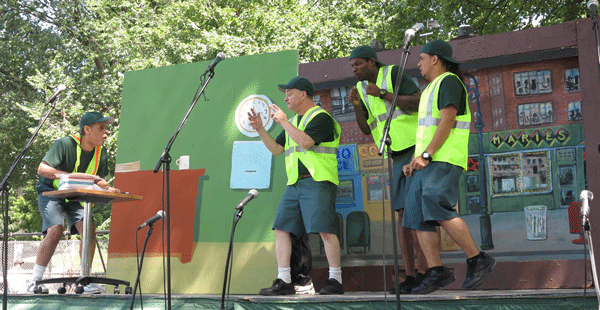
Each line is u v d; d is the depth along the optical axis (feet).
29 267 25.14
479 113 15.19
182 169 16.87
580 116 14.28
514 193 14.71
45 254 15.69
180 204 16.65
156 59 46.32
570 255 13.97
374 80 13.65
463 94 11.64
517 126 14.82
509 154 14.85
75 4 55.01
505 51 14.64
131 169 17.51
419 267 13.53
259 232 15.67
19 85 55.98
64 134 49.19
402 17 39.52
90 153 16.58
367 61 13.55
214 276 15.87
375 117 13.84
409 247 13.48
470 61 15.15
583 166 14.16
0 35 55.47
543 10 33.73
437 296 10.67
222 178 16.40
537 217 14.43
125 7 54.85
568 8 31.78
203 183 16.58
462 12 35.91
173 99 17.52
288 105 14.10
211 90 17.10
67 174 14.19
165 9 50.16
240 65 16.89
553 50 14.35
